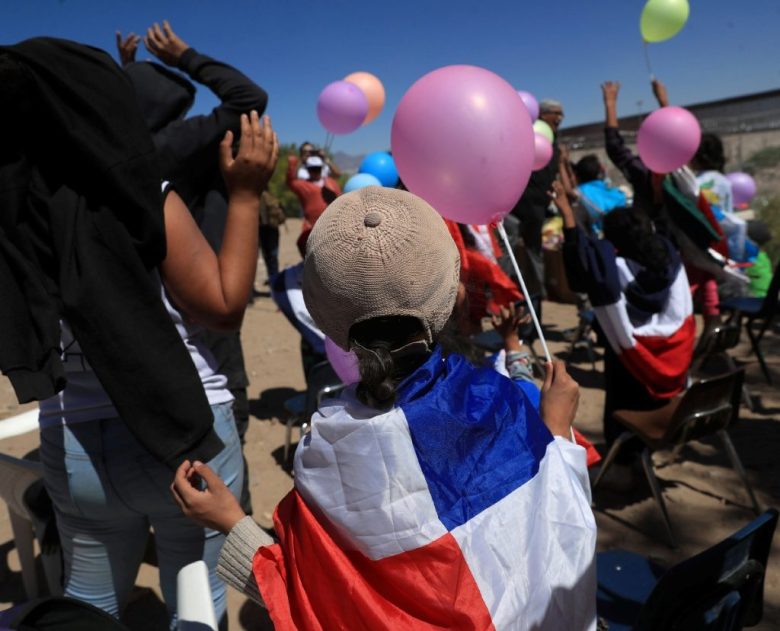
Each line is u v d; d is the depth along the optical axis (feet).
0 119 4.72
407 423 3.72
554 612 3.80
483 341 14.74
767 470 13.29
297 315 13.17
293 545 4.02
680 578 4.85
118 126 4.79
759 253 20.36
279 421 17.07
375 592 3.77
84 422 5.41
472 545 3.68
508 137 5.93
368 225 3.66
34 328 4.80
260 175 5.33
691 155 13.08
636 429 11.16
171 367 4.92
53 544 8.83
